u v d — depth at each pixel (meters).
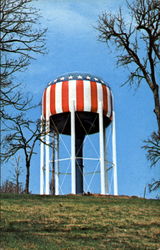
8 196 32.66
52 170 43.16
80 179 42.44
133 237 21.62
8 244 18.86
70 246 19.03
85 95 42.75
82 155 43.94
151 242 20.78
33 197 32.53
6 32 20.19
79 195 35.31
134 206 29.88
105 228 23.44
